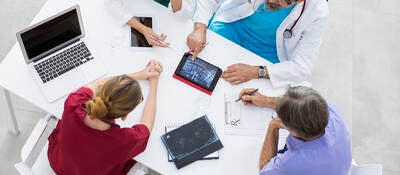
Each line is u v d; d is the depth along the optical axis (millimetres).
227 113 1985
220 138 1926
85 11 2146
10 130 2637
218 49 2135
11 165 2580
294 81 2146
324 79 3029
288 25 2182
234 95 2033
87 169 1792
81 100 1711
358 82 3045
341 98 2982
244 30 2410
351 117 2928
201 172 1848
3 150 2609
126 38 2104
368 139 2863
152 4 2199
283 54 2385
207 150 1882
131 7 2178
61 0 2178
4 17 2977
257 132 1952
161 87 2010
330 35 3176
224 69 2086
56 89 1948
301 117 1559
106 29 2113
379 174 1799
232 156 1890
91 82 1990
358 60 3117
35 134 1996
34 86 1950
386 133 2895
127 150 1744
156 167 1846
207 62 2084
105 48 2064
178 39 2131
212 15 2400
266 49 2414
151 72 1994
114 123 1711
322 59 3092
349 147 1753
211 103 2002
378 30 3236
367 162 2795
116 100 1579
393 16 3297
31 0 3051
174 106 1976
